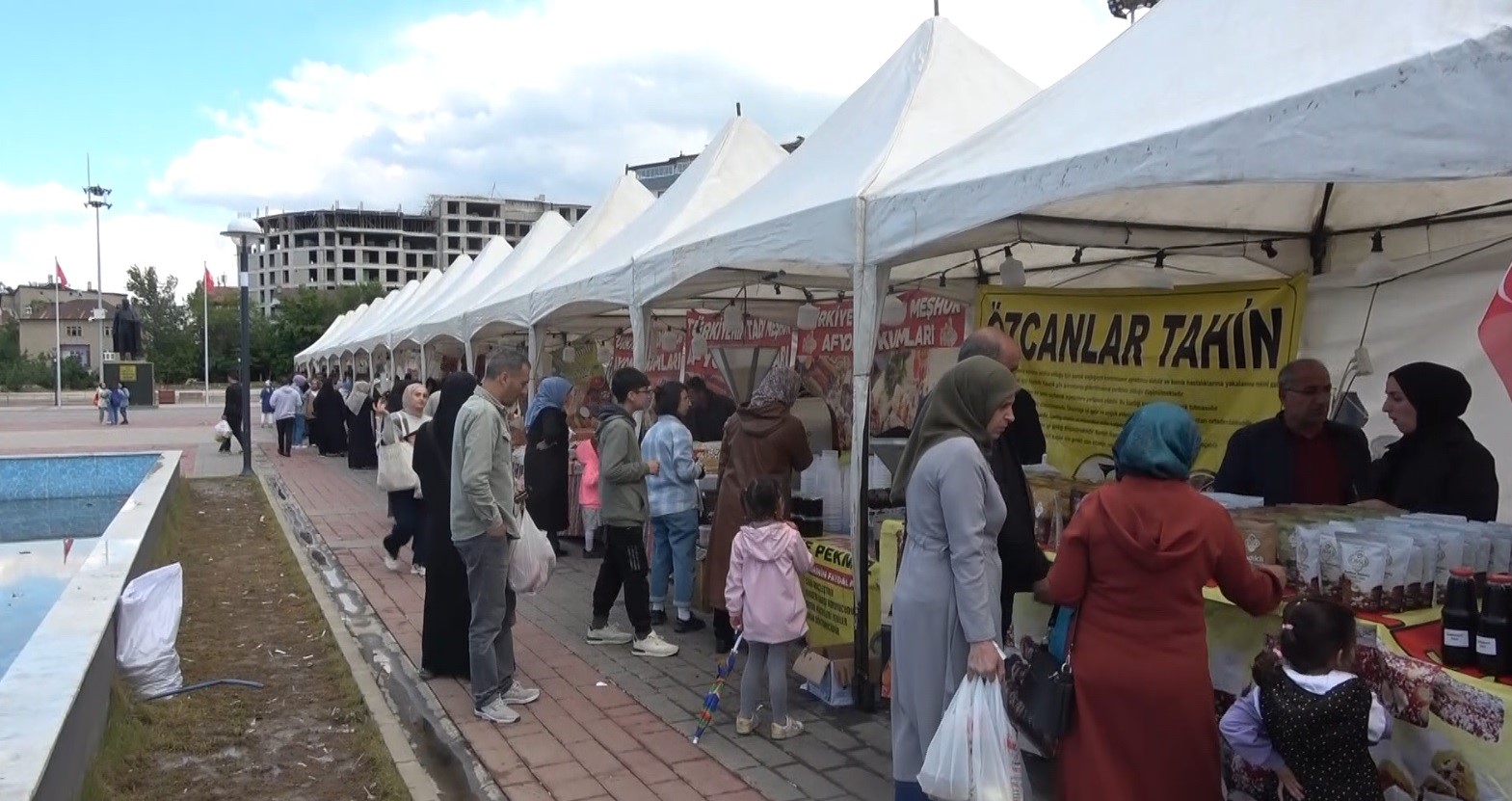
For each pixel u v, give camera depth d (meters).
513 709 4.98
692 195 8.10
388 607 7.37
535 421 7.92
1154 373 5.55
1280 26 3.13
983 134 4.38
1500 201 4.57
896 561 4.66
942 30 6.01
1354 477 4.20
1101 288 5.90
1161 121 3.16
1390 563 2.99
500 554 4.82
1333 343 5.28
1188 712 2.72
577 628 6.61
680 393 6.48
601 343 12.96
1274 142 2.70
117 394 31.62
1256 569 2.89
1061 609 3.09
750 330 10.17
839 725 4.77
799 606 4.57
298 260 149.12
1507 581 2.54
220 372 68.62
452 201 147.88
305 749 4.59
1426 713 2.59
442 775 4.35
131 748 4.42
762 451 5.73
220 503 12.83
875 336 4.68
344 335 27.77
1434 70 2.32
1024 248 6.48
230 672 5.69
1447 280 4.79
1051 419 6.09
